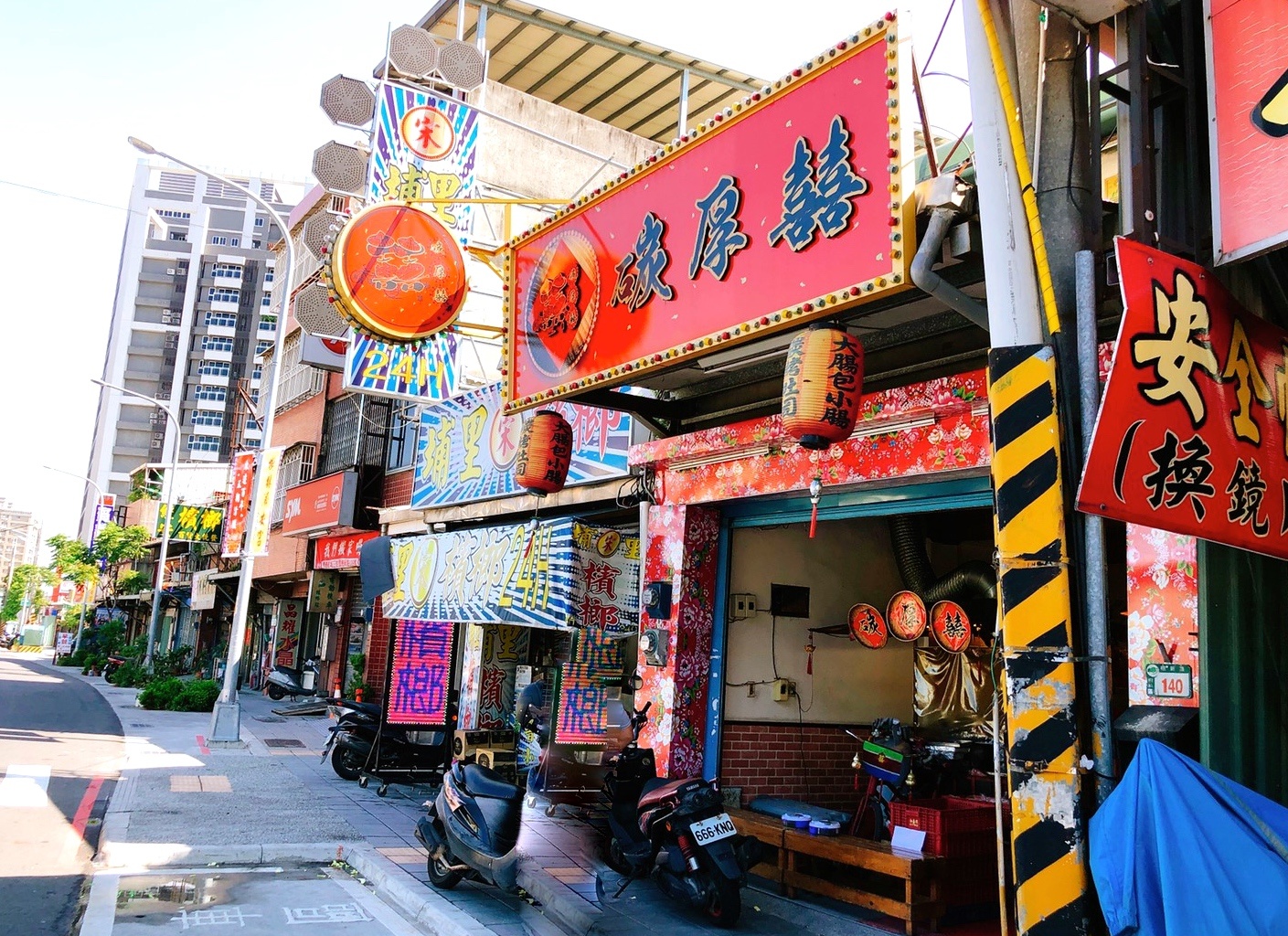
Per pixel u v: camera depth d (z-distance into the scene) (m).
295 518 20.73
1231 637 3.60
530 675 12.12
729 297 5.59
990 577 7.62
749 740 7.96
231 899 6.33
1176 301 3.27
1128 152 3.59
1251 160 3.25
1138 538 4.17
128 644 41.50
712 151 5.77
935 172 5.02
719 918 6.09
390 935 5.83
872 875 7.12
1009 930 3.36
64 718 17.20
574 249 7.11
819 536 8.73
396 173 11.02
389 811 9.49
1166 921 2.81
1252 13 3.30
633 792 7.17
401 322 8.08
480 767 7.08
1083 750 3.27
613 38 14.66
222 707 13.97
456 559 10.19
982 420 5.66
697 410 8.48
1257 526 3.47
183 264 82.94
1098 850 3.01
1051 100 3.82
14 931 5.50
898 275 4.55
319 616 23.83
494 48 15.22
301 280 24.95
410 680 11.01
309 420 23.05
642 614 8.11
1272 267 4.06
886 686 8.84
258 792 10.05
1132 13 3.66
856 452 6.45
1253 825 2.94
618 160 15.22
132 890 6.39
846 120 4.88
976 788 7.29
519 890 6.93
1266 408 3.58
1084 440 3.40
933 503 6.29
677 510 8.03
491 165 13.67
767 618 8.25
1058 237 3.70
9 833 7.90
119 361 81.69
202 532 30.64
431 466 13.30
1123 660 5.36
